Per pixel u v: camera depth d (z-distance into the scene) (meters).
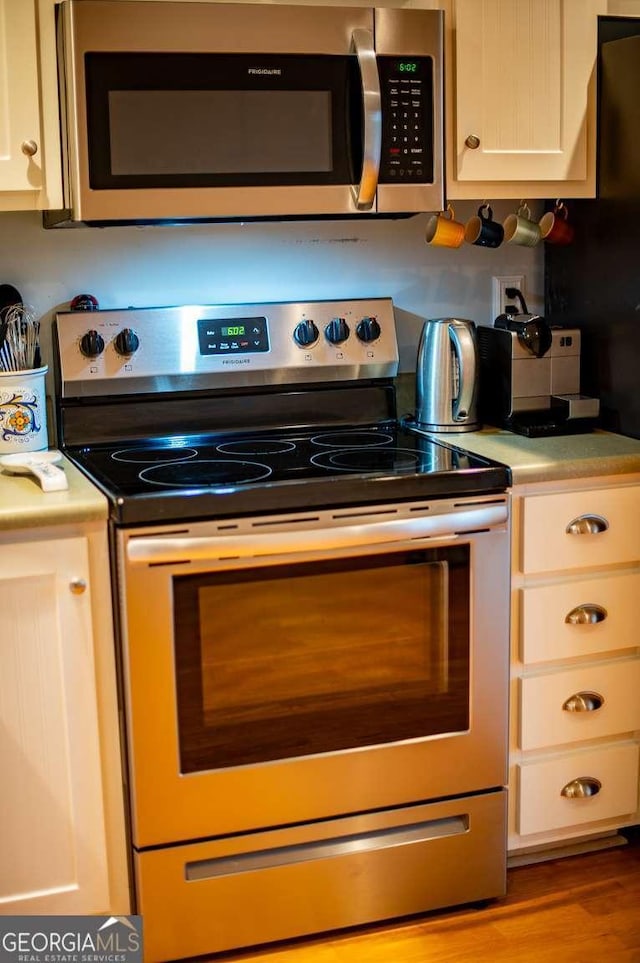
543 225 2.66
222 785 2.15
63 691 2.08
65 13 2.10
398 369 2.76
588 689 2.43
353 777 2.23
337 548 2.11
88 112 2.13
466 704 2.28
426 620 2.22
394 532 2.13
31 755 2.09
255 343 2.53
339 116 2.28
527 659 2.36
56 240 2.48
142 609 2.03
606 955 2.22
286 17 2.21
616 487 2.36
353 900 2.29
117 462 2.32
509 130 2.44
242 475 2.16
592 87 2.48
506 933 2.30
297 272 2.67
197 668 2.08
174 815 2.13
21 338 2.35
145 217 2.21
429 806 2.31
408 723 2.25
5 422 2.33
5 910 2.13
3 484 2.14
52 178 2.19
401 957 2.23
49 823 2.12
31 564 2.00
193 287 2.60
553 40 2.43
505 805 2.37
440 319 2.61
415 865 2.31
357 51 2.23
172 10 2.14
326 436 2.58
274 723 2.16
